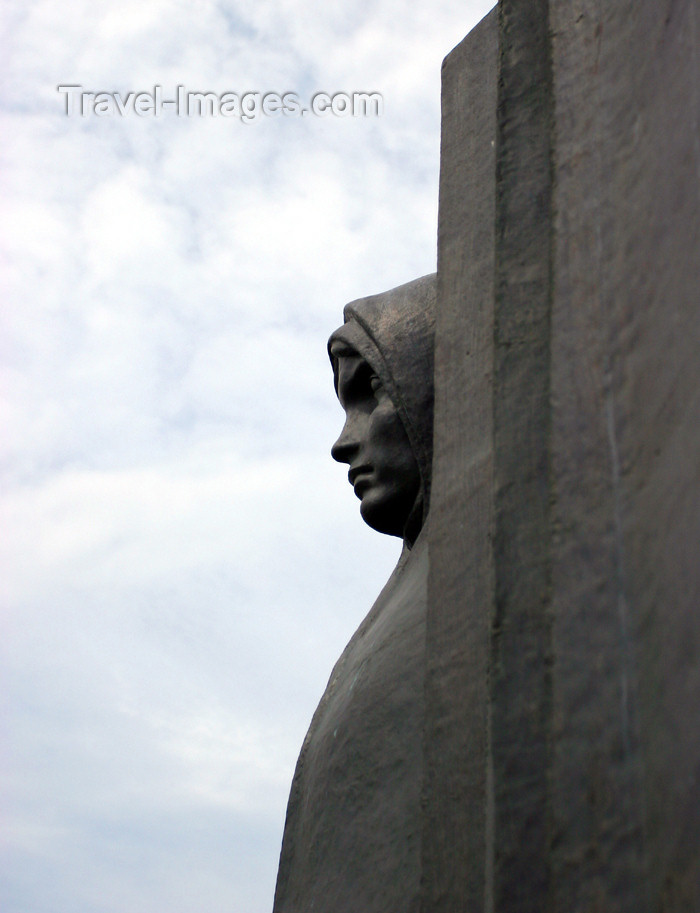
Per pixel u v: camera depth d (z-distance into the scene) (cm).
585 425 236
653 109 243
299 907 311
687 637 198
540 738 226
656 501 214
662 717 200
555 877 207
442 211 332
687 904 185
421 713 301
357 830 300
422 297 367
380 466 356
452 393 303
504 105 291
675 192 229
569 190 260
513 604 240
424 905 251
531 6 298
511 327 267
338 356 378
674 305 221
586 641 219
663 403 218
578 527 229
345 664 355
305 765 344
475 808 248
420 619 322
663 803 195
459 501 287
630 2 259
